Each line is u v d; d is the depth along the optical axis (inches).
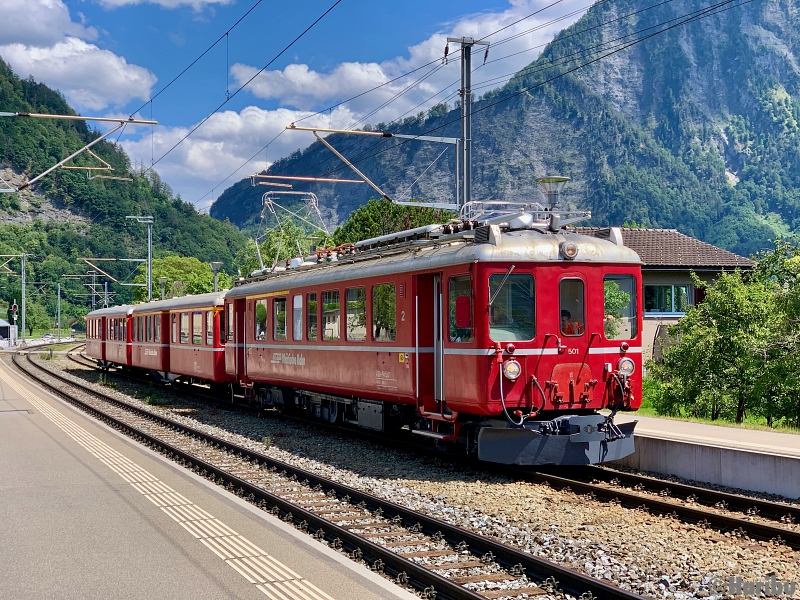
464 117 861.2
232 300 856.3
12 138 7544.3
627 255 471.8
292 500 396.5
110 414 809.5
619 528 329.7
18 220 6953.7
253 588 250.7
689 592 249.9
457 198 872.3
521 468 483.5
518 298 446.6
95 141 866.8
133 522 339.6
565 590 252.4
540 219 489.4
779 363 767.7
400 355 520.7
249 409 846.5
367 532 330.6
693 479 431.8
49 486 421.4
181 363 1055.0
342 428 653.9
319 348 644.1
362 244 628.1
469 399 450.3
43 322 4943.4
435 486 435.2
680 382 834.8
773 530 307.1
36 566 276.4
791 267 843.4
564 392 446.0
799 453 392.2
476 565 280.2
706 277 1327.5
